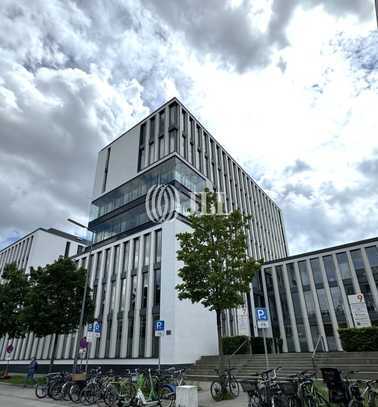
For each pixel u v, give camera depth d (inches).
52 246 1750.7
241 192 1647.4
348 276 1048.8
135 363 826.8
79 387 476.7
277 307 1153.4
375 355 573.3
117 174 1346.0
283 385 316.2
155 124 1338.6
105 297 1036.5
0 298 910.4
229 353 801.6
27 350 1255.5
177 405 332.2
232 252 514.9
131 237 1066.1
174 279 847.1
